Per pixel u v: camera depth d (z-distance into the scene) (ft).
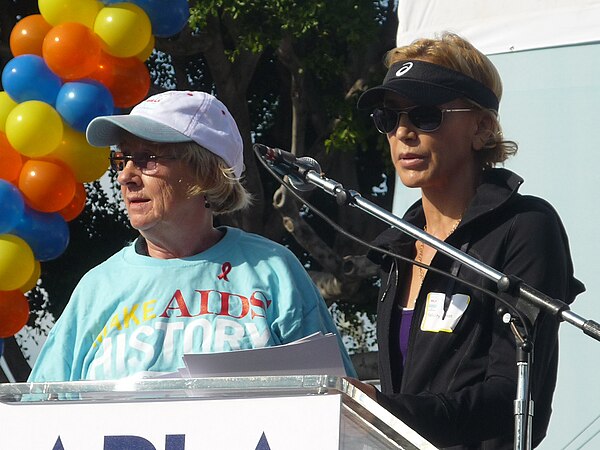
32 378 10.05
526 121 17.87
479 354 10.02
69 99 21.31
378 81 42.39
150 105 10.30
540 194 17.61
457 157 10.80
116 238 47.65
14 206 21.08
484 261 10.16
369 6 39.60
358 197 9.90
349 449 6.95
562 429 16.43
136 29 21.44
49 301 46.75
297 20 37.99
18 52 22.40
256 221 43.75
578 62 17.52
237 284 9.98
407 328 10.72
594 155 17.28
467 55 10.93
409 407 9.02
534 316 8.87
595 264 16.88
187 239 10.25
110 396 7.42
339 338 10.44
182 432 7.16
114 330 9.84
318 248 41.88
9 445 7.41
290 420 6.98
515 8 17.95
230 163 10.39
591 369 16.37
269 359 8.27
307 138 47.65
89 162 21.89
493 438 9.62
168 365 9.59
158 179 10.05
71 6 21.62
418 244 11.05
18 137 21.15
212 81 47.50
